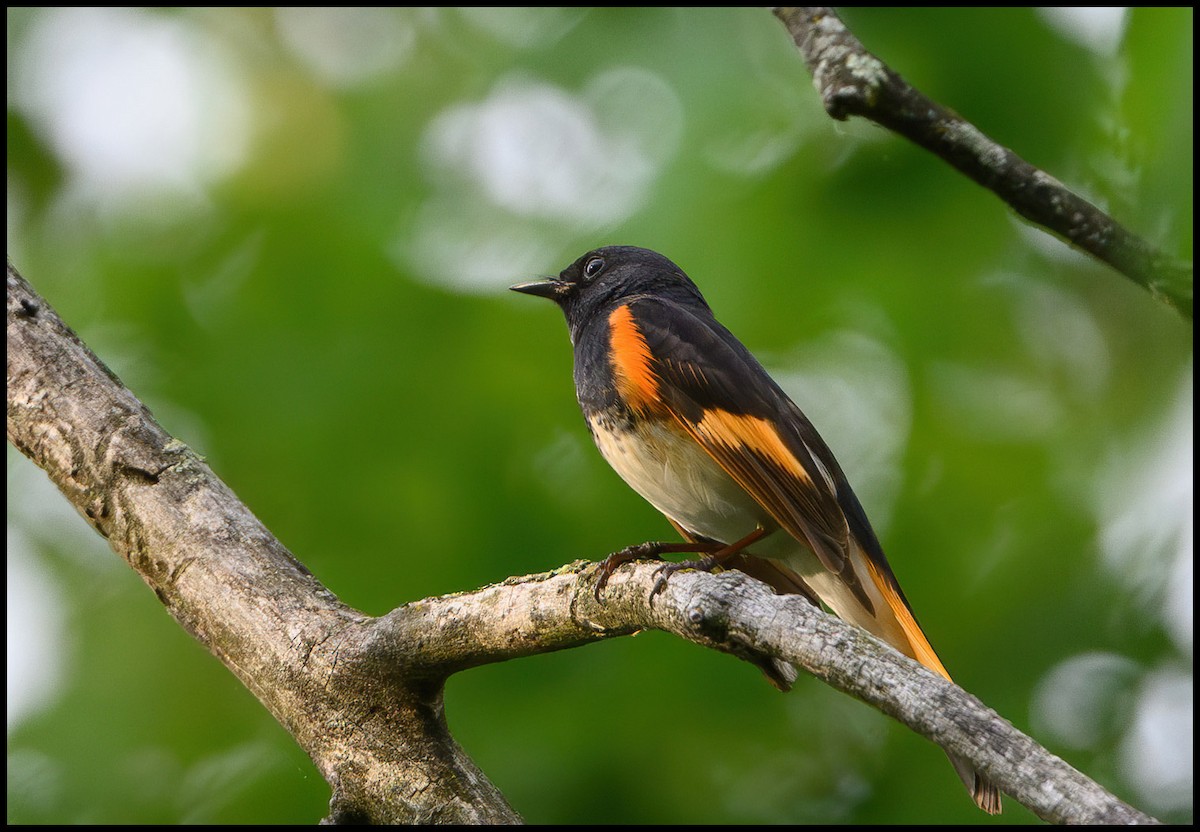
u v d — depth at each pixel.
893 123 5.33
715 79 10.61
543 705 9.57
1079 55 9.80
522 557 9.89
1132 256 5.05
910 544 10.35
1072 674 9.87
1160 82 5.58
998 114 9.88
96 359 6.75
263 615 6.18
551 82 10.93
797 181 10.32
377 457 10.13
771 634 5.02
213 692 9.72
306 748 6.08
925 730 4.43
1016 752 4.23
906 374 10.84
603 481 10.16
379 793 5.92
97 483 6.45
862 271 10.29
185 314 10.74
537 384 10.44
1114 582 10.11
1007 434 10.88
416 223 10.91
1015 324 10.93
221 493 6.50
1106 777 9.45
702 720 9.60
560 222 10.77
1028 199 5.12
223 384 10.36
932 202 10.37
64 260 11.18
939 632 10.02
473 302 10.62
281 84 11.42
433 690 6.03
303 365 10.38
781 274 10.16
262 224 10.93
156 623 9.98
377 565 9.85
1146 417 10.90
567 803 9.24
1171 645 9.88
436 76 11.35
